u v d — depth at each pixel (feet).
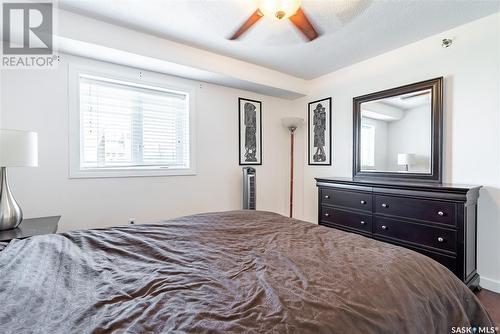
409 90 8.35
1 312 2.10
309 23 6.82
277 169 12.71
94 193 8.03
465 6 6.34
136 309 2.22
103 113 8.45
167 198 9.46
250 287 2.64
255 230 4.79
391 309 2.43
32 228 5.76
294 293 2.50
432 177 7.81
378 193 7.93
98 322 2.02
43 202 7.26
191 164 10.01
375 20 6.91
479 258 6.97
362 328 2.16
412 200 7.09
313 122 12.13
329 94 11.35
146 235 4.46
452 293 3.11
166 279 2.82
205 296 2.47
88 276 2.89
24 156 5.44
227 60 9.44
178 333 1.92
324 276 2.85
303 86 12.08
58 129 7.43
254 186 10.77
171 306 2.28
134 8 6.36
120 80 8.46
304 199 12.74
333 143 11.26
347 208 8.94
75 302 2.33
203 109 10.29
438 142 7.67
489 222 6.80
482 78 6.95
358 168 9.99
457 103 7.42
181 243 4.09
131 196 8.70
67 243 3.92
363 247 3.80
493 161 6.77
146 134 9.31
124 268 3.14
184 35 7.74
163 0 6.02
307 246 3.88
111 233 4.53
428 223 6.74
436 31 7.60
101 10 6.48
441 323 2.76
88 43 6.84
